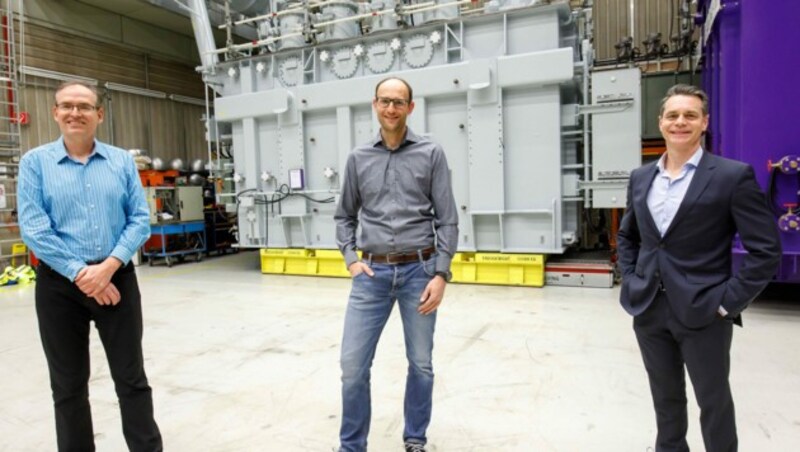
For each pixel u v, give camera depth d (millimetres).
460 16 6191
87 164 2090
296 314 4988
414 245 2137
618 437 2410
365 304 2148
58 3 8789
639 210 1878
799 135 4137
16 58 8203
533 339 3920
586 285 5918
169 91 10844
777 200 4219
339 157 6812
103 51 9539
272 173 7371
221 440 2504
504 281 6137
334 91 6699
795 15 4109
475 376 3211
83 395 2156
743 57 4281
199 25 7789
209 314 5109
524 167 5922
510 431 2498
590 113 5707
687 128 1723
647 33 9281
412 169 2143
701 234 1723
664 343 1869
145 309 5418
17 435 2641
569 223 6117
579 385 3029
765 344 3672
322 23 6785
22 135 8336
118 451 2441
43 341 2076
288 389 3119
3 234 8070
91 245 2057
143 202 2248
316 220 7129
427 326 2184
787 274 4340
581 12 6348
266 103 7121
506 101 5938
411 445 2266
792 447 2279
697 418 2559
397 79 2107
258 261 9164
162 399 3016
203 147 11641
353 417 2129
